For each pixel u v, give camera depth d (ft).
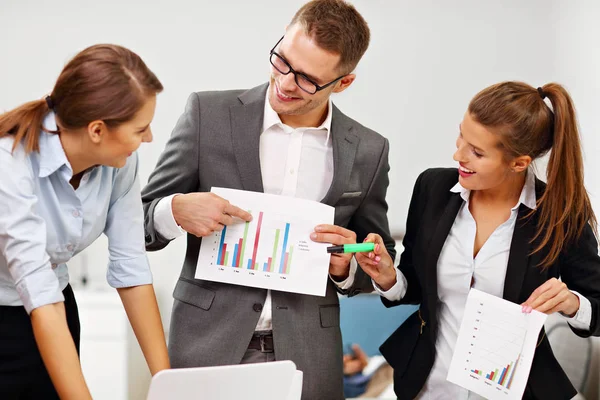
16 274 4.70
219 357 6.19
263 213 6.13
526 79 13.70
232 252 6.13
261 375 4.67
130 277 5.62
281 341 6.25
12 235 4.67
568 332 10.16
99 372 12.12
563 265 6.26
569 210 6.01
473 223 6.33
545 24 13.58
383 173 6.72
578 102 12.03
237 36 13.71
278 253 6.12
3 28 13.46
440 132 13.80
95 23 13.56
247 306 6.25
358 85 13.71
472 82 13.74
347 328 12.12
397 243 13.39
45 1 13.48
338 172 6.38
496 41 13.69
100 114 4.66
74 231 5.20
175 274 13.61
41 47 13.52
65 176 4.96
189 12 13.64
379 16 13.62
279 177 6.39
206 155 6.28
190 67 13.71
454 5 13.66
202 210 5.86
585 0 12.00
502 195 6.29
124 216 5.65
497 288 6.24
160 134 13.74
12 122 4.81
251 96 6.46
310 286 6.11
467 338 6.00
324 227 6.07
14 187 4.71
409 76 13.74
